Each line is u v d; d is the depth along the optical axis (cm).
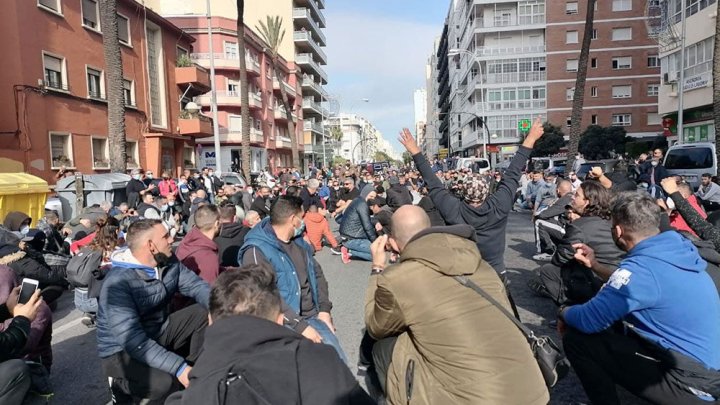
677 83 2995
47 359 481
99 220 602
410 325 237
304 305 416
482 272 256
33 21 1833
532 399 223
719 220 543
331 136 8994
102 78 2266
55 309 768
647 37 5759
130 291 364
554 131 5356
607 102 5900
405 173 2516
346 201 1587
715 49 1510
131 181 1527
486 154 5594
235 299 213
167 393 379
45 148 1867
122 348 374
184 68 3067
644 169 1755
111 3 1597
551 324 586
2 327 399
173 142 2967
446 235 257
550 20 5981
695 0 2780
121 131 1633
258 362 187
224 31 4631
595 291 426
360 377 457
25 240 665
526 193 2103
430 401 227
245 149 2895
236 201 1616
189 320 401
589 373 332
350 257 1118
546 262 967
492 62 6172
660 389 303
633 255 302
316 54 7619
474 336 228
